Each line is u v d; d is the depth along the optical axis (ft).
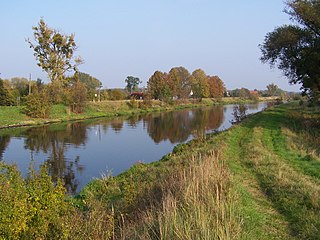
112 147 92.89
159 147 93.71
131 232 24.11
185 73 341.21
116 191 42.93
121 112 208.74
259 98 419.95
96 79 311.88
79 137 110.52
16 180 21.33
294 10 100.17
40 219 20.56
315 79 104.78
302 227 23.93
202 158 44.73
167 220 21.63
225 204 23.93
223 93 397.39
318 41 96.27
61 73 186.39
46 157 78.59
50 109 168.35
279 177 36.47
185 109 263.08
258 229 23.40
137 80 398.01
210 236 19.25
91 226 23.75
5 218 18.54
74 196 45.75
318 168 42.04
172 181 32.99
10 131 123.65
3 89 178.91
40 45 179.52
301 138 72.38
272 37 109.09
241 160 48.96
